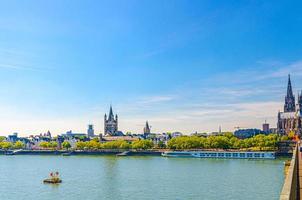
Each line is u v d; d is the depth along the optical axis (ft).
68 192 469.16
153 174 648.38
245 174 611.47
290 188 98.73
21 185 542.16
